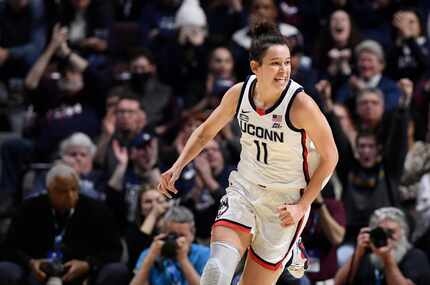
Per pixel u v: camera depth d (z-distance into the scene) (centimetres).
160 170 2255
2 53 2766
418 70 2628
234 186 1342
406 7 2773
